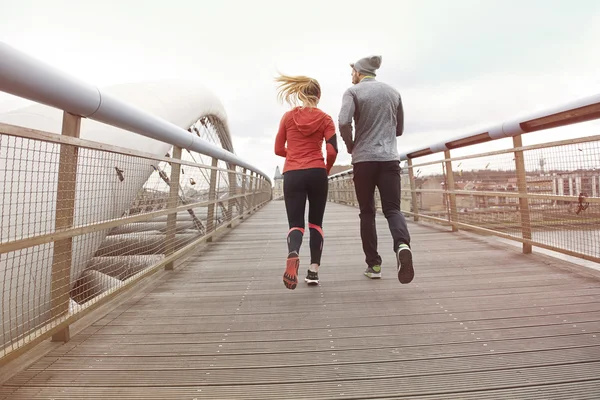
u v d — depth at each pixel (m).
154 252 2.96
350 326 1.87
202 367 1.46
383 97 2.62
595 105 2.36
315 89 2.64
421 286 2.55
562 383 1.26
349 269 3.15
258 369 1.43
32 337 1.49
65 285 1.75
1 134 1.30
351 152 2.77
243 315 2.09
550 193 2.95
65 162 1.73
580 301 2.11
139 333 1.84
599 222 2.39
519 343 1.59
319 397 1.22
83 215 1.93
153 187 2.96
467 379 1.31
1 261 1.48
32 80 1.39
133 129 2.54
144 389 1.29
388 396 1.21
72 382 1.35
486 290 2.40
